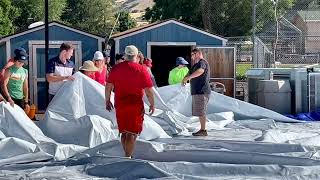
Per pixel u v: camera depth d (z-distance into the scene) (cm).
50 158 1077
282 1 4016
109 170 932
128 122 1014
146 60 1720
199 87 1370
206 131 1383
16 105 1193
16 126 1145
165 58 2609
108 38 2250
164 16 5341
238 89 2586
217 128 1534
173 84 1778
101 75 1435
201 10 4884
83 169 960
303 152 1076
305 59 2805
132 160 940
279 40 2881
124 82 1012
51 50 2186
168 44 2295
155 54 2606
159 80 2609
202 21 4978
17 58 1237
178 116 1546
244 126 1584
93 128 1202
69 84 1300
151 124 1273
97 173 934
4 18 5247
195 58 1380
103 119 1236
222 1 4731
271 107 1927
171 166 935
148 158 1042
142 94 1028
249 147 1133
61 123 1238
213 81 2273
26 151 1075
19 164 1024
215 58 2270
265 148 1120
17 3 5903
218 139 1270
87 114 1285
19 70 1245
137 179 891
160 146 1076
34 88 2159
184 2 5144
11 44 2159
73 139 1211
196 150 1030
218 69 2272
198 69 1358
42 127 1258
